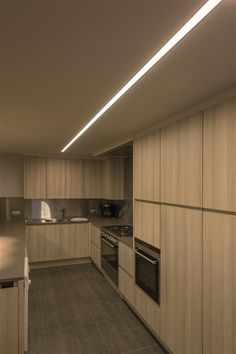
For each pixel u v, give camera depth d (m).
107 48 1.29
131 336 2.89
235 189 1.71
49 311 3.44
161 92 1.86
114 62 1.44
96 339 2.83
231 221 1.74
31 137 3.60
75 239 5.40
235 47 1.26
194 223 2.12
